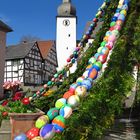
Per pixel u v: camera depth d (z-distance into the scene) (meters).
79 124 5.55
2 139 5.14
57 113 4.57
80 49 11.77
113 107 5.98
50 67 68.25
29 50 55.59
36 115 5.07
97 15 10.57
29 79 55.50
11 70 54.88
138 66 7.07
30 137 4.16
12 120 5.00
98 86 6.17
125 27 7.20
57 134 4.96
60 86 11.72
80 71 11.23
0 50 33.06
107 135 9.25
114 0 9.94
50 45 70.38
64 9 81.56
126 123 11.20
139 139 9.13
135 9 7.73
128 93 6.21
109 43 6.12
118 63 6.51
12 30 34.56
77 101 4.75
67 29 78.31
